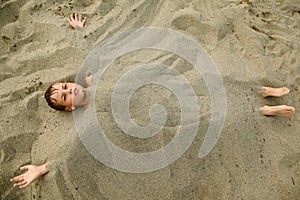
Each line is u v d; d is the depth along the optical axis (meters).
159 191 1.71
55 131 1.84
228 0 2.20
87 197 1.72
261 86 1.91
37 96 1.95
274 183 1.74
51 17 2.17
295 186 1.75
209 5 2.16
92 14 2.18
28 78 2.01
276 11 2.18
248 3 2.19
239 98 1.84
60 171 1.73
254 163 1.75
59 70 2.00
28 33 2.13
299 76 1.97
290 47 2.05
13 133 1.88
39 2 2.21
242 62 1.97
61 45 2.05
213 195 1.72
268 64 1.98
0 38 2.14
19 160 1.85
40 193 1.77
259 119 1.82
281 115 1.84
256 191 1.73
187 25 2.09
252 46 2.04
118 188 1.72
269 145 1.79
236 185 1.73
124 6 2.19
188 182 1.72
